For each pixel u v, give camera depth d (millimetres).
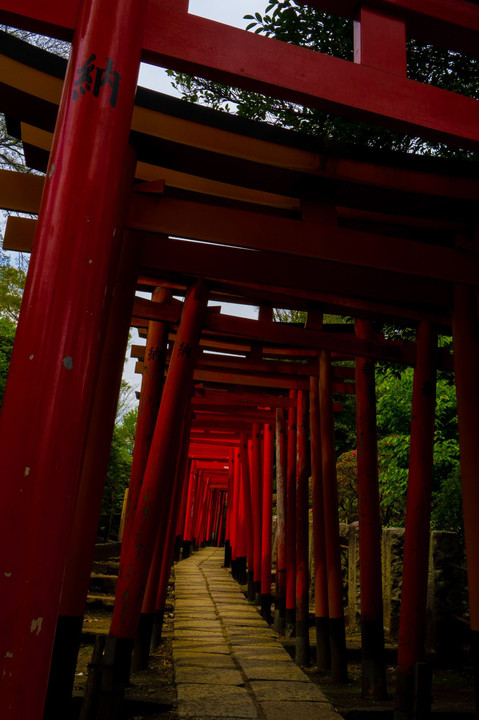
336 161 3699
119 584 4750
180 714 4605
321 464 7746
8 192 3893
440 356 5793
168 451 5078
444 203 3936
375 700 5633
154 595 6816
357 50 3021
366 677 5762
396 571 8070
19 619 1729
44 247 1946
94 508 4066
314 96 2834
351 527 9586
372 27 2988
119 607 4672
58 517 1818
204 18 2758
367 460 6168
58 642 3836
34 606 1753
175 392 5219
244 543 15484
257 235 3828
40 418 1822
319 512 7566
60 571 1823
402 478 8922
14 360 1882
